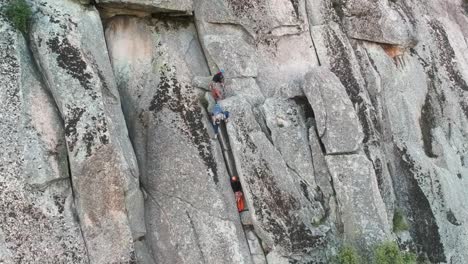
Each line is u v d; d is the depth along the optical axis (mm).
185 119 10305
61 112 8734
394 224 11031
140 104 10422
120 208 8781
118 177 8758
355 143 10625
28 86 8688
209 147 10211
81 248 8445
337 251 10094
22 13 8883
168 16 11117
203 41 11375
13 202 8188
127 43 10758
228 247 9750
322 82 10828
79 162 8539
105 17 10516
